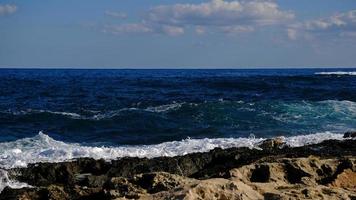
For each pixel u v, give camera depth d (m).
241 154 12.95
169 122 23.20
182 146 15.21
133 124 22.73
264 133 20.11
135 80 69.38
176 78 76.50
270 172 9.77
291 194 7.92
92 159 12.79
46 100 36.03
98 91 44.59
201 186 7.73
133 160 12.62
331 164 10.34
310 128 21.03
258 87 45.22
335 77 68.88
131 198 8.30
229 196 7.62
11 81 67.44
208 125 22.39
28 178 11.98
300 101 29.52
